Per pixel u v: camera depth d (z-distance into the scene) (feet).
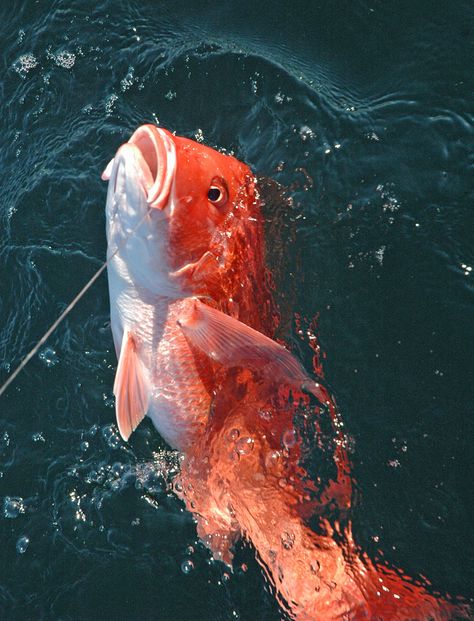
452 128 4.71
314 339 4.32
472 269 4.42
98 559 4.12
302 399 4.16
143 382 4.06
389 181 4.63
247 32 5.15
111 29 5.22
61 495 4.25
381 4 5.08
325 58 5.02
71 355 4.52
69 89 5.13
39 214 4.85
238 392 4.06
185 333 3.99
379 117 4.79
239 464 4.08
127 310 4.04
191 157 3.96
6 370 4.55
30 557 4.15
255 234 4.18
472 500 4.06
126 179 3.89
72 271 4.71
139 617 4.02
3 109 5.17
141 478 4.24
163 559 4.10
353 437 4.17
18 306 4.70
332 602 3.89
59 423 4.40
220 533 4.09
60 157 4.96
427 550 3.99
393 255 4.48
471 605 3.88
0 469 4.33
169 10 5.25
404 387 4.25
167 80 5.02
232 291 4.07
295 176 4.70
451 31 4.96
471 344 4.30
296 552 3.98
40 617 4.05
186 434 4.09
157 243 3.93
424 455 4.14
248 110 4.91
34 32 5.28
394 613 3.86
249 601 4.00
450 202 4.56
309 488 4.07
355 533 4.01
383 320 4.37
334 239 4.52
